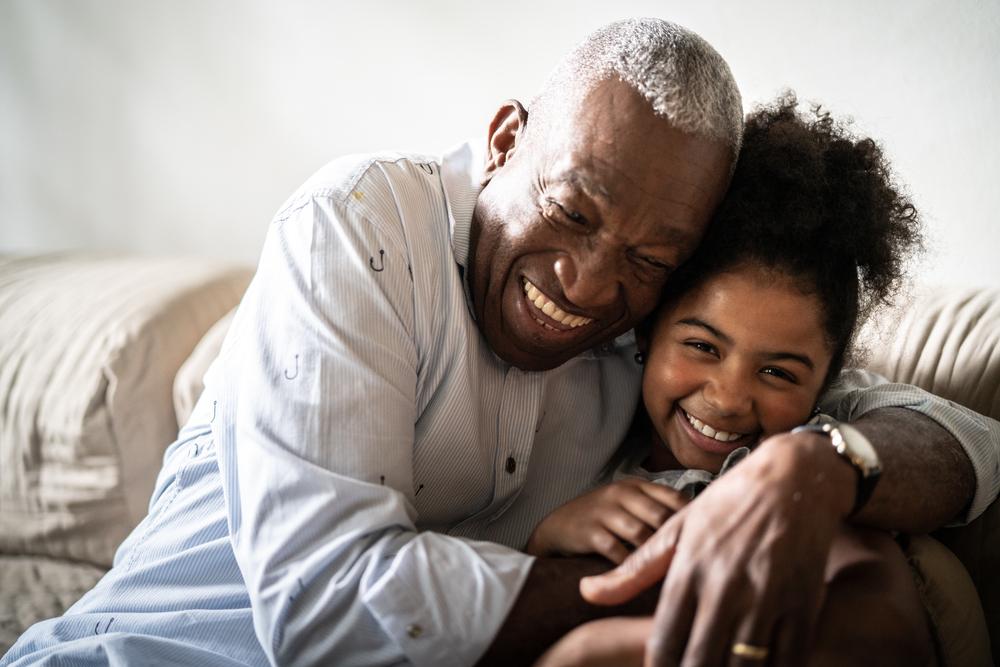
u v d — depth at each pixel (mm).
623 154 707
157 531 888
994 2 1118
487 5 1499
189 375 1256
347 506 686
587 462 958
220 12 1727
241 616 787
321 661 667
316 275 757
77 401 1288
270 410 725
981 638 751
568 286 758
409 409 783
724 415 790
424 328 824
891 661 576
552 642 651
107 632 818
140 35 1811
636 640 592
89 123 1917
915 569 729
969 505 791
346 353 726
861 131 1215
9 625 1170
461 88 1562
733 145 758
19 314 1432
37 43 1909
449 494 886
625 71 720
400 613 636
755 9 1276
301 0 1651
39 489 1331
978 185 1162
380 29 1599
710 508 562
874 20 1196
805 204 768
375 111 1647
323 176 835
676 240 746
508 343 839
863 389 875
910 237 872
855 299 812
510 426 902
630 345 969
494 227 805
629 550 700
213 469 887
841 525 674
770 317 766
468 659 641
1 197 2045
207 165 1835
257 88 1738
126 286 1421
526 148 792
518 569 658
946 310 1017
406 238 820
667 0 1345
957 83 1156
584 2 1417
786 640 522
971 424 795
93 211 1975
